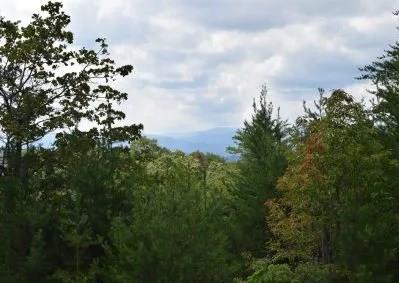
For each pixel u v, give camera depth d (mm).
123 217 15375
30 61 25688
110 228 15617
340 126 16141
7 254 16000
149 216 13922
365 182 15289
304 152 16219
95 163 17375
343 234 14367
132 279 13242
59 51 26250
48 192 18719
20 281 15414
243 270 20812
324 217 15664
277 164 22109
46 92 25969
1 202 16812
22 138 23094
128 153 25031
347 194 15266
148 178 20531
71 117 26047
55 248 16359
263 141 23953
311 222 16281
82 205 16531
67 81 26328
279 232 18062
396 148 16953
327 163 15531
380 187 15297
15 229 16188
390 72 19391
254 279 17797
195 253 13477
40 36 25625
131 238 13844
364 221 14414
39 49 25031
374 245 14016
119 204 16750
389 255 13883
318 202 15930
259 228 21906
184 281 13227
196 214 13727
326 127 15984
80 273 15141
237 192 23094
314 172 15742
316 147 15672
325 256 16422
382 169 15750
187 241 13500
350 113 16156
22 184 17500
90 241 15203
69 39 26578
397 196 15648
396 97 17141
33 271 15398
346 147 15438
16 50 24500
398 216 14805
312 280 15586
